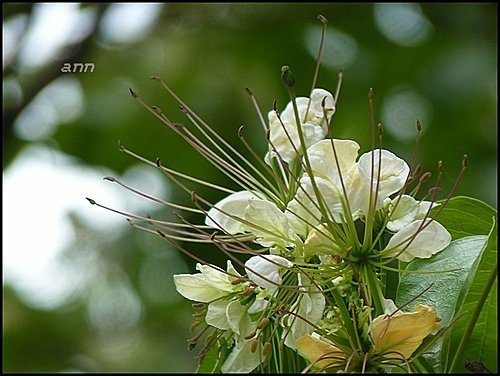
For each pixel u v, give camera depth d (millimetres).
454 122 10078
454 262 5262
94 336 11180
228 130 10125
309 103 5246
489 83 10156
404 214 5020
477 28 10445
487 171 9820
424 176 5008
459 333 5398
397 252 4902
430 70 10297
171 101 10391
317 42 10547
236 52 10586
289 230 4957
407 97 10289
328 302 4758
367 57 10391
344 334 4777
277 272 4781
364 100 10203
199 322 5191
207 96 10312
